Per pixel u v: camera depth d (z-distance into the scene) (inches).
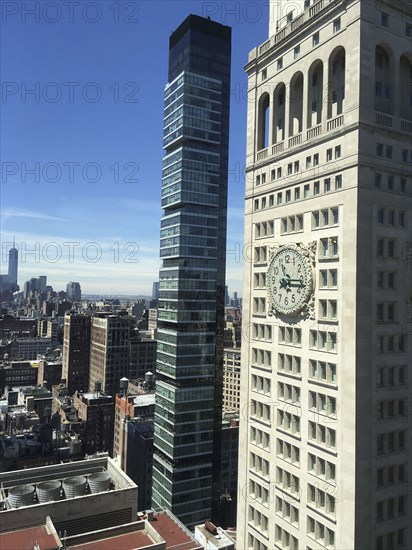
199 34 7573.8
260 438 2940.5
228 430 7760.8
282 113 2997.0
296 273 2628.0
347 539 2239.2
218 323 7485.2
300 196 2682.1
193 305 7234.3
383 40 2413.9
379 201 2352.4
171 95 7657.5
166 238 7628.0
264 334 2933.1
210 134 7445.9
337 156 2440.9
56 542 2694.4
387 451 2333.9
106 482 3393.2
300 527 2532.0
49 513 2977.4
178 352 7066.9
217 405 7426.2
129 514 3216.0
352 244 2287.2
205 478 7150.6
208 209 7475.4
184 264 7229.3
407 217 2461.9
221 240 7603.4
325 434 2411.4
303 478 2534.5
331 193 2440.9
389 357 2358.5
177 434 6978.4
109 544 2800.2
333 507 2348.7
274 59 2967.5
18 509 2896.2
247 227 3129.9
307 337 2559.1
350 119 2342.5
